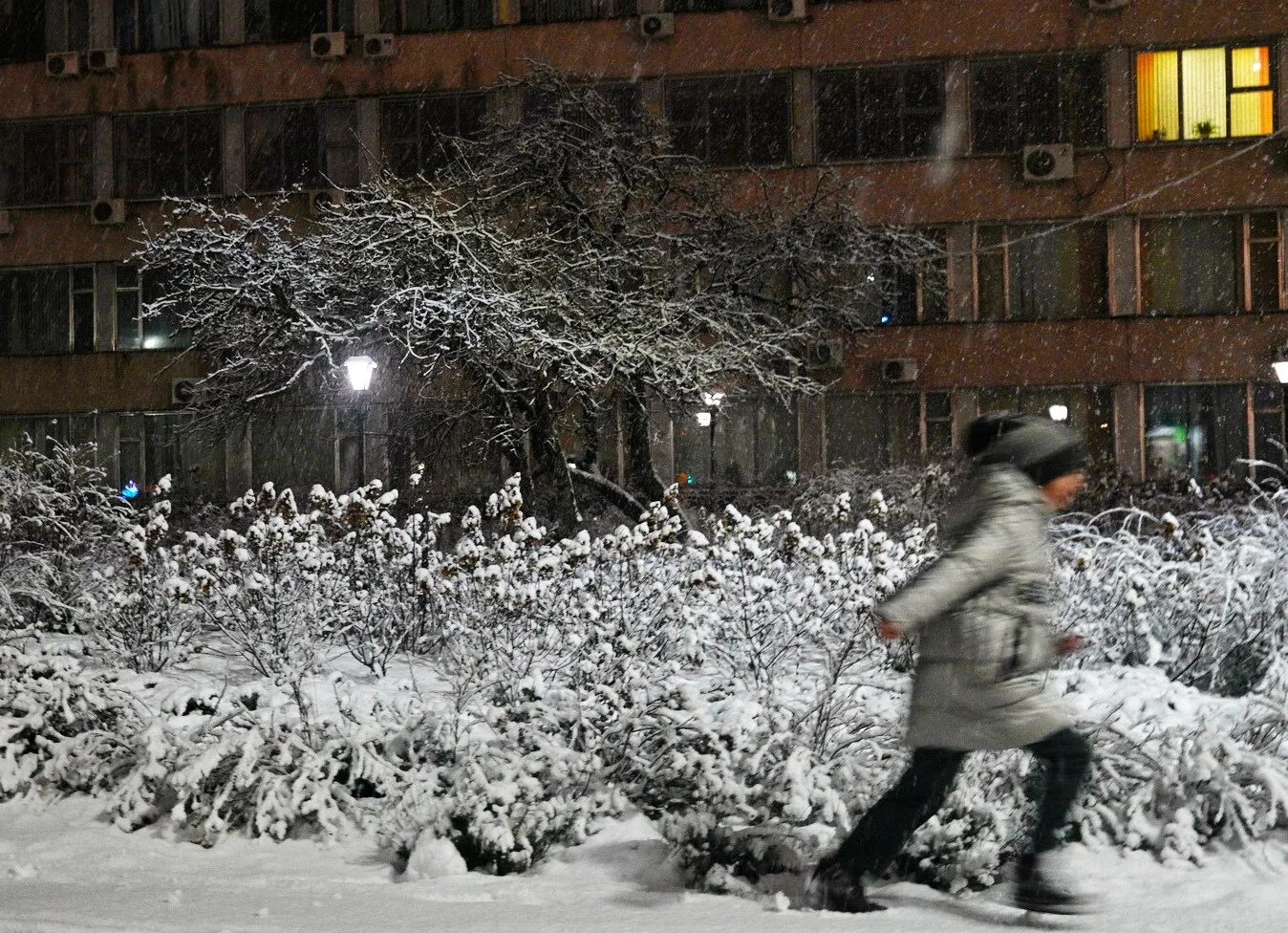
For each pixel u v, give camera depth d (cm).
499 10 3716
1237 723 673
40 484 1351
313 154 3772
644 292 2002
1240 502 2192
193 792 634
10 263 3859
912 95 3575
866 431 3534
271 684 843
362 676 976
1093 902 495
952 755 488
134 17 3847
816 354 3319
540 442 1892
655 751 646
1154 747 629
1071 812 522
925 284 2650
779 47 3600
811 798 552
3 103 3866
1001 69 3544
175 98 3812
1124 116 3488
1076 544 1065
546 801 595
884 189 3569
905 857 539
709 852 549
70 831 647
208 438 2728
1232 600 891
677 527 1048
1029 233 3541
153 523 1064
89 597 1084
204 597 997
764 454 3519
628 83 3644
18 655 795
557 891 532
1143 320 3469
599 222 2147
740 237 2203
